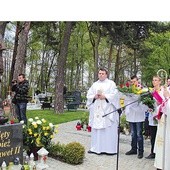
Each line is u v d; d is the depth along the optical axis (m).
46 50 39.78
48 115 17.94
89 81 47.34
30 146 7.83
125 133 12.27
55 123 15.09
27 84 11.25
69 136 11.71
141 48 28.56
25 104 11.23
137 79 8.95
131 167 7.82
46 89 42.06
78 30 37.16
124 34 22.80
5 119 7.21
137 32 27.31
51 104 24.47
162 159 6.91
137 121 8.74
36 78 43.41
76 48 39.69
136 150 9.13
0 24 14.09
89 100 9.46
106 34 25.34
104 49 41.53
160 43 29.30
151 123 8.48
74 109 24.11
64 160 7.96
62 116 17.88
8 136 6.89
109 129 9.12
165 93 6.72
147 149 9.88
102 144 9.14
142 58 31.45
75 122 15.74
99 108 9.21
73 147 7.95
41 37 32.34
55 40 30.14
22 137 7.23
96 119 9.22
